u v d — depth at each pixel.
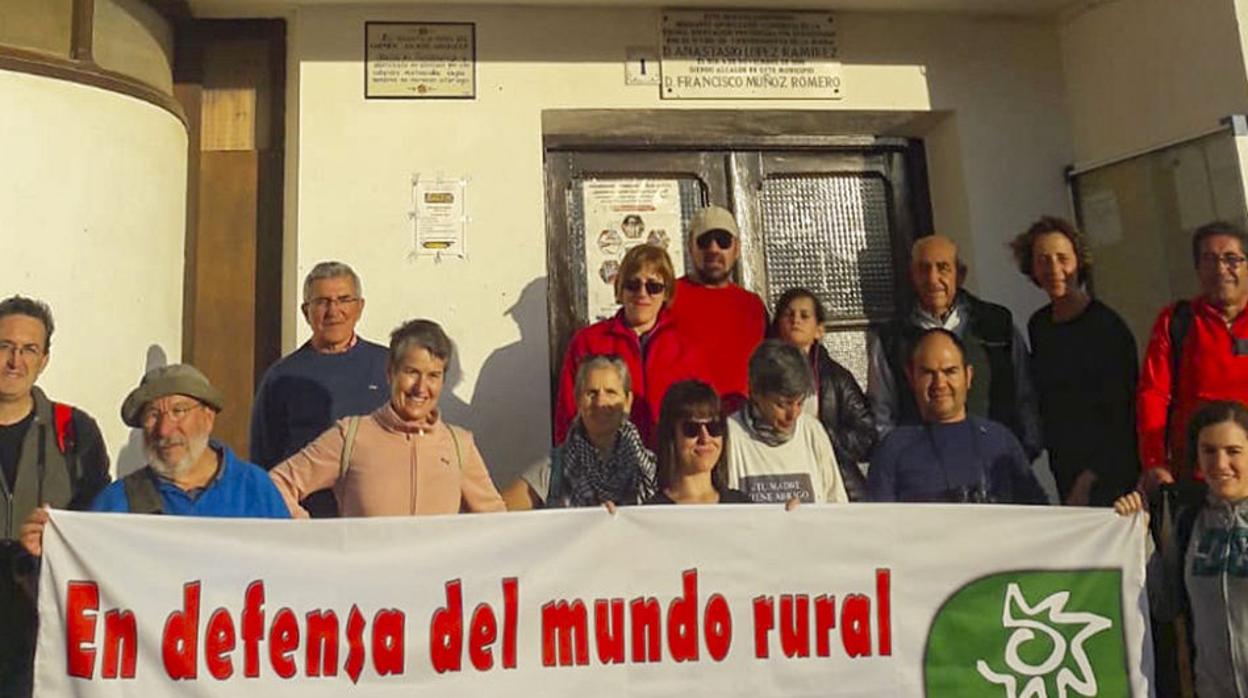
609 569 3.23
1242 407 3.46
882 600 3.32
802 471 3.66
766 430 3.69
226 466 3.36
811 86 5.21
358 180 4.78
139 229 4.37
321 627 3.11
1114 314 4.32
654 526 3.27
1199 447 3.45
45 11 4.24
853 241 5.47
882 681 3.28
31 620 3.29
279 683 3.07
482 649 3.16
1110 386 4.20
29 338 3.49
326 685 3.09
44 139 4.15
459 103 4.91
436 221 4.80
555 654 3.18
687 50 5.14
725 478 3.63
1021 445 3.96
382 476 3.51
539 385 4.74
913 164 5.57
